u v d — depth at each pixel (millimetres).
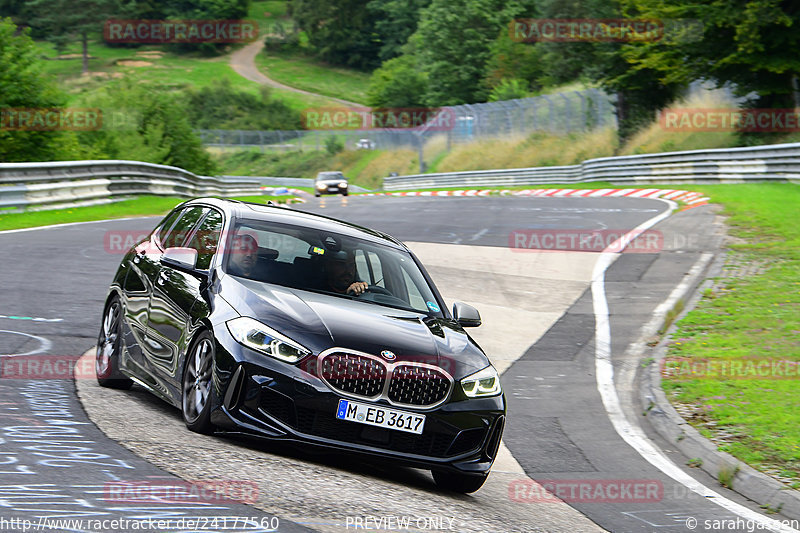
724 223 62406
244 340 16969
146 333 20484
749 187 85375
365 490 15953
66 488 12836
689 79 123688
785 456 21625
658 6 119875
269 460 16562
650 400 27672
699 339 34719
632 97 155875
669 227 62906
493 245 57688
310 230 21156
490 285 45906
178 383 18594
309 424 16594
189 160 156250
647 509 18484
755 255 50688
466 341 19266
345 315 18062
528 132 195375
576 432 25062
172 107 155750
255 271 19422
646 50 124812
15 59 101250
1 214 62500
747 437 23312
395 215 79688
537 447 23359
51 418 17422
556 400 28438
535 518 16859
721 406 26219
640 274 48344
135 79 155250
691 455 23141
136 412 19156
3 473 13234
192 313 18516
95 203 78688
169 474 14367
